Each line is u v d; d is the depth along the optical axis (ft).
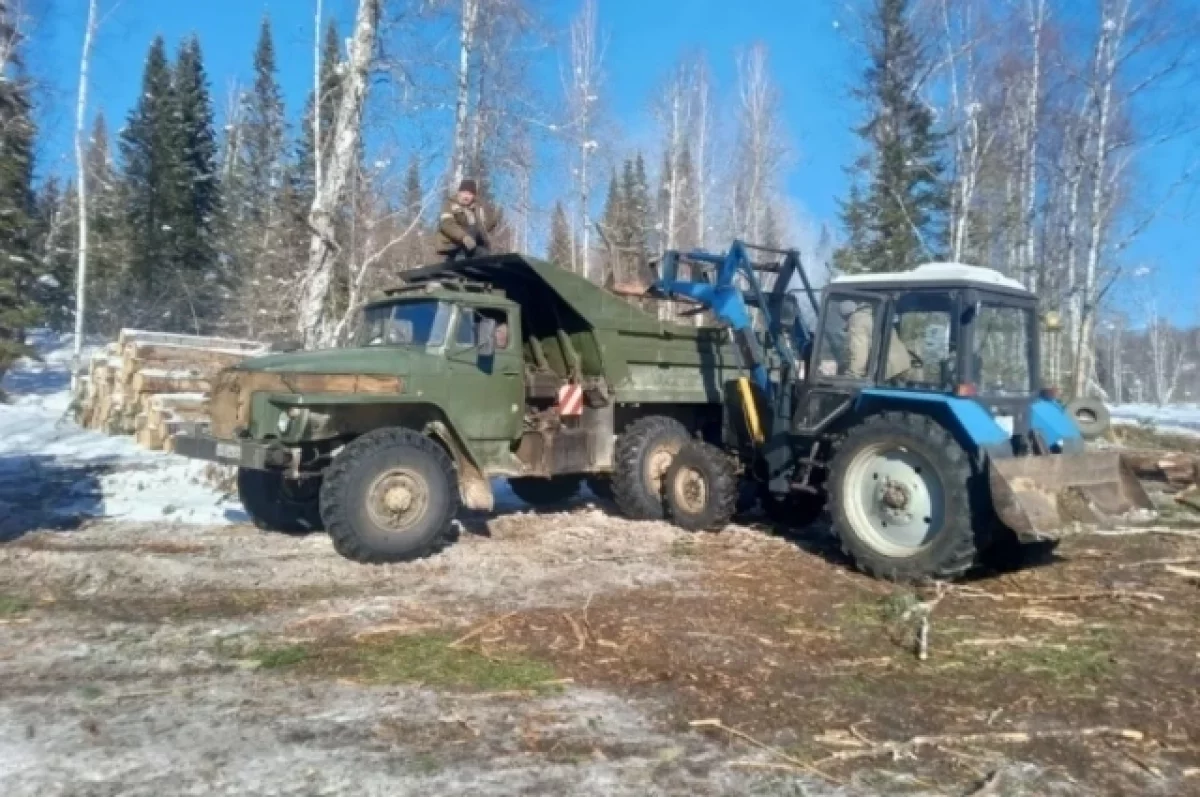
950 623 18.39
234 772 11.26
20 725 12.54
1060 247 69.36
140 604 18.57
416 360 24.94
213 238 115.14
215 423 24.72
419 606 18.75
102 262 104.42
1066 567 23.48
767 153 93.45
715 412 32.32
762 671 15.42
